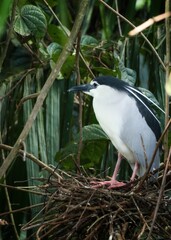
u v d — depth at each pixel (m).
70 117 10.71
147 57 11.11
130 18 11.77
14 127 10.74
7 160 8.20
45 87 8.27
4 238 11.05
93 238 8.34
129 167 10.86
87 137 10.00
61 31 10.70
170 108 10.93
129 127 10.00
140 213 7.90
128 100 10.06
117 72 10.44
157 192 8.44
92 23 13.98
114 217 7.95
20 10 10.09
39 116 10.52
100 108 10.09
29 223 8.46
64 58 8.30
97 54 10.96
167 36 8.99
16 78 10.96
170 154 7.47
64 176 9.61
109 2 12.20
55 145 10.48
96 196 8.27
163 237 8.21
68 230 8.48
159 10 11.96
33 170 10.27
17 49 13.33
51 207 8.86
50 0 11.18
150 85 11.04
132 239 8.02
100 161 10.74
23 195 10.79
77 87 9.88
